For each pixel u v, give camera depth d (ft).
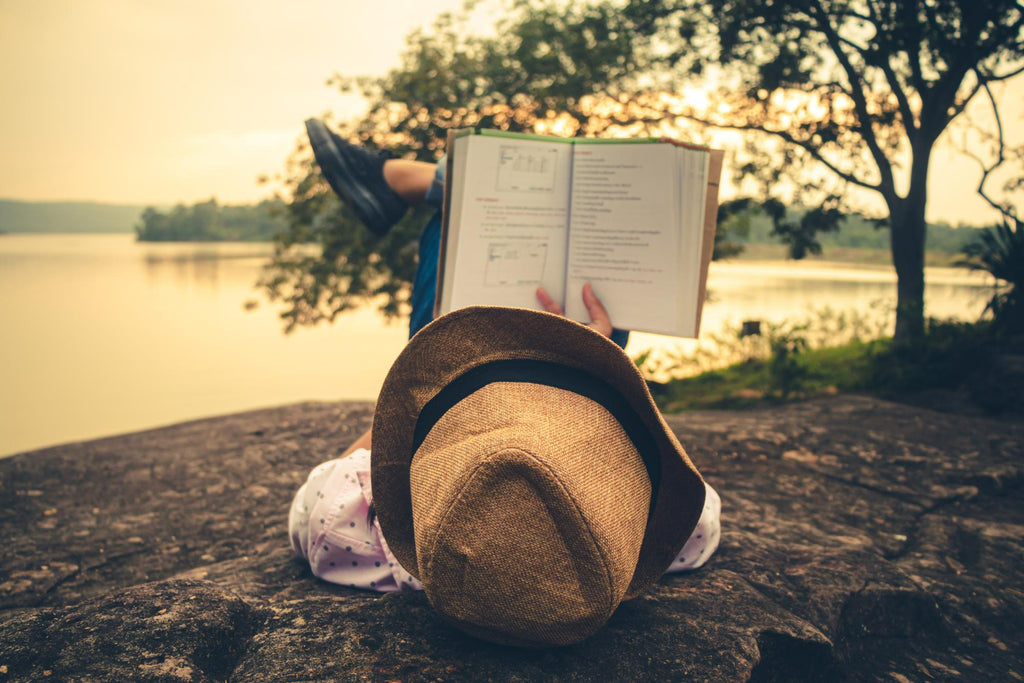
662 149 5.59
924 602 6.27
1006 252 21.54
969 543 8.28
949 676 5.61
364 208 8.82
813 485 10.28
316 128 8.88
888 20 26.16
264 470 11.80
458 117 36.22
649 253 5.74
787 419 14.90
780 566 6.58
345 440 13.71
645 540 4.59
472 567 3.66
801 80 30.22
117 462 12.25
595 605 3.71
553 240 5.88
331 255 37.73
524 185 5.75
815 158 29.89
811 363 25.90
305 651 4.44
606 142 5.71
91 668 4.15
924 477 10.76
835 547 7.18
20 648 4.37
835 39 28.32
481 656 4.40
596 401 4.11
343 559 5.87
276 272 38.34
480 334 4.17
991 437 13.07
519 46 35.65
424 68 36.47
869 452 12.03
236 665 4.42
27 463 12.17
